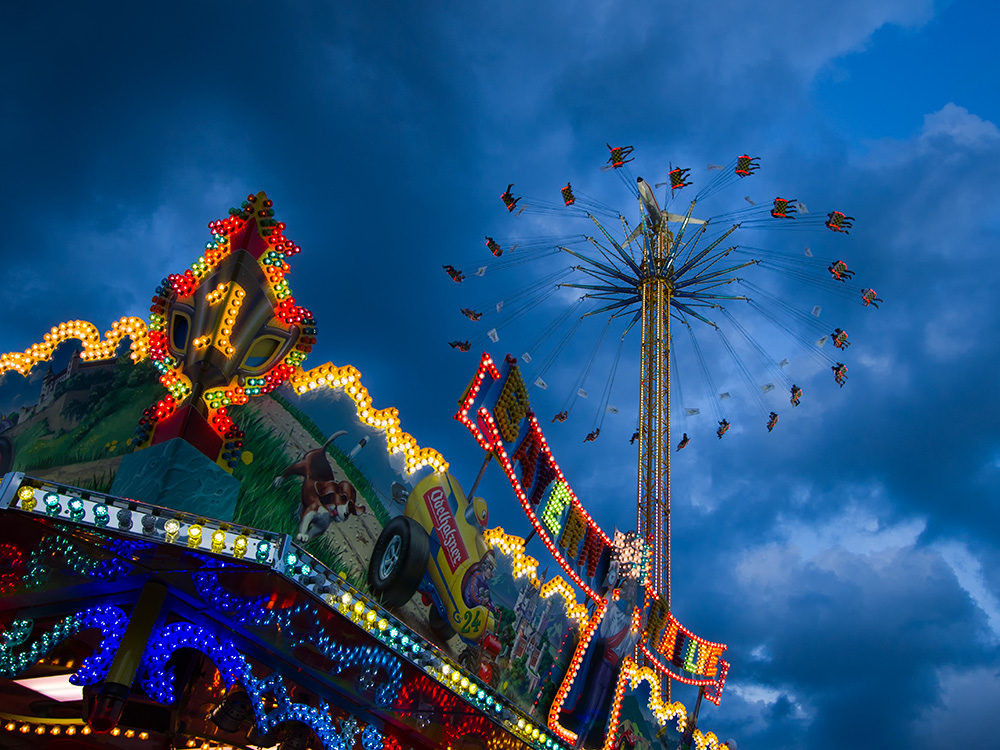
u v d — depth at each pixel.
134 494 10.47
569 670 18.02
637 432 29.77
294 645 11.96
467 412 16.17
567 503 18.98
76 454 11.38
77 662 12.15
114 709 9.80
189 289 11.48
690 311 34.97
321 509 12.12
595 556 19.83
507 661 15.91
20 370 12.59
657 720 21.77
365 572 12.59
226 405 11.22
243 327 11.56
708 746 24.86
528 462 17.72
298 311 12.16
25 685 12.52
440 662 12.60
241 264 11.59
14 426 12.14
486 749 16.14
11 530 9.45
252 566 9.71
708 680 25.61
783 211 30.86
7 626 11.30
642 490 28.19
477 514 15.56
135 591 10.65
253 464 11.39
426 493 14.27
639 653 21.23
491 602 15.53
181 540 9.30
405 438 13.95
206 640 11.23
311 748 14.05
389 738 15.01
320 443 12.44
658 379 30.23
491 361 16.97
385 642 11.56
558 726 17.50
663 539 27.00
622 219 32.88
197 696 13.57
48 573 10.41
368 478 13.07
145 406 11.24
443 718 14.45
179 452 10.53
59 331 12.55
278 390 12.09
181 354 11.23
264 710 12.06
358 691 13.45
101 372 11.99
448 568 14.41
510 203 30.86
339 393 12.95
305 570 10.06
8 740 13.09
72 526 9.02
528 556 16.94
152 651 10.69
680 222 33.06
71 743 11.81
